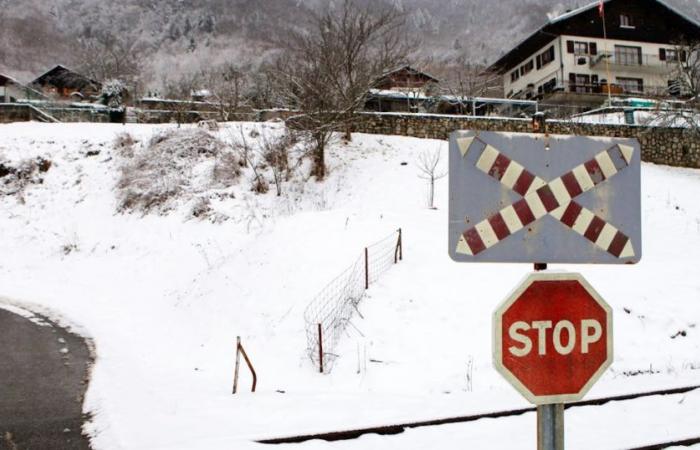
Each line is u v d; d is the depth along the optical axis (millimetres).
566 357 2875
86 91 44781
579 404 7246
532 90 45938
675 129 25750
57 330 12828
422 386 8836
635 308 11406
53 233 20328
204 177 21531
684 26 43406
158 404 7871
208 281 14641
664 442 5742
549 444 2832
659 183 21516
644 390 7824
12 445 6547
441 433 6289
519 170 3053
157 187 21234
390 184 20516
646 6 42938
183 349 11562
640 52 42906
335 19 28156
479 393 8164
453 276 11898
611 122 27391
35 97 39625
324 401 7816
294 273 12477
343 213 15125
